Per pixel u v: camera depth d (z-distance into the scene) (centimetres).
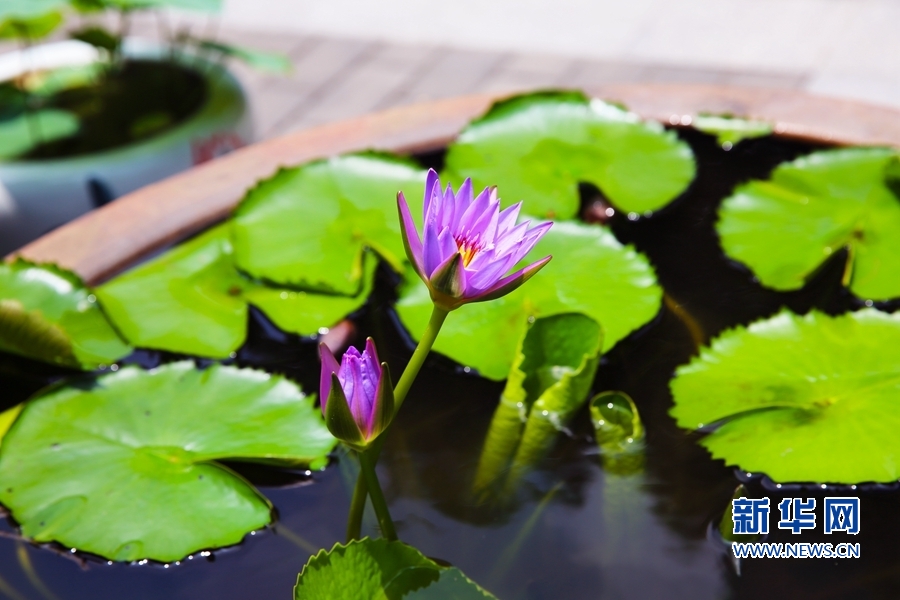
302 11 430
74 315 177
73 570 162
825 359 173
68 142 235
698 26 390
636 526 164
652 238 188
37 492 165
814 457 165
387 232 186
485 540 164
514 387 172
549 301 179
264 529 164
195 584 161
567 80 363
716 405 171
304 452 168
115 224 186
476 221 154
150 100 249
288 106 360
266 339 179
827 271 183
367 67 384
